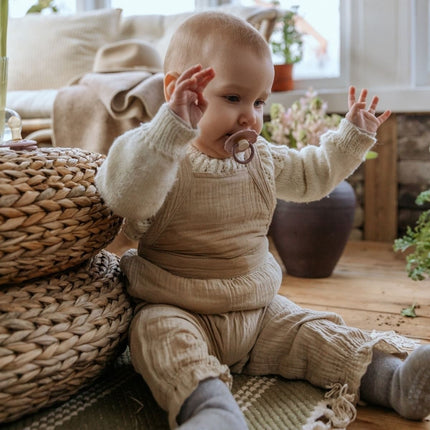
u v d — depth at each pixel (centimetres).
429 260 131
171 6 278
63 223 78
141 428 77
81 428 77
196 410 69
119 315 86
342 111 221
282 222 164
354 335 89
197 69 74
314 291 152
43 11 287
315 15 243
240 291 89
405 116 212
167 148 74
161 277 88
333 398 86
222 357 89
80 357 78
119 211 80
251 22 212
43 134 183
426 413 80
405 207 217
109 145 177
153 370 77
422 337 115
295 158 104
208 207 89
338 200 160
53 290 81
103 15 256
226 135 87
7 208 72
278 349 93
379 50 218
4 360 70
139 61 195
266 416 81
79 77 193
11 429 77
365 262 188
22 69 253
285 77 234
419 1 217
